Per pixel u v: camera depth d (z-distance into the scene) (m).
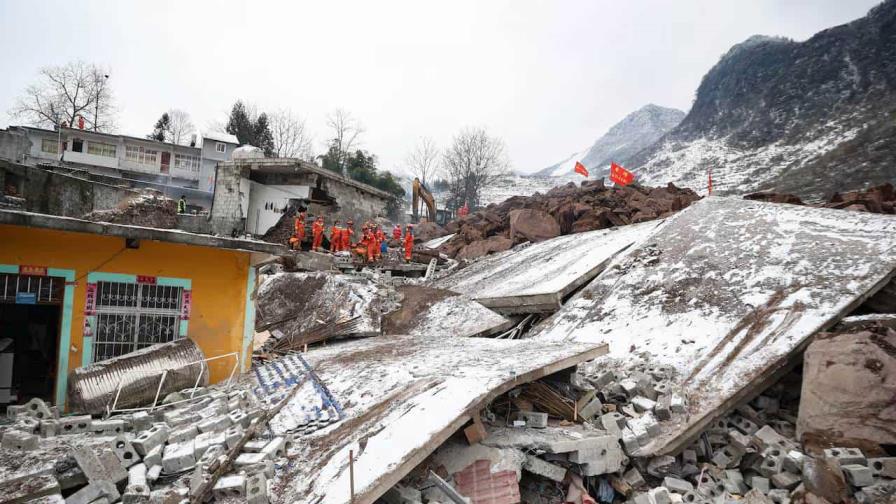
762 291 11.86
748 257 13.52
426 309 18.84
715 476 8.17
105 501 6.56
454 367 9.52
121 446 7.41
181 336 11.52
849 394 7.85
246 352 12.57
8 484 6.38
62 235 10.27
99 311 10.60
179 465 7.24
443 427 6.54
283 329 18.91
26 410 8.48
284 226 31.27
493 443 7.50
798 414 8.51
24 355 11.70
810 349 8.70
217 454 7.43
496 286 20.16
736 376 9.33
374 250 25.73
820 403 8.10
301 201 31.97
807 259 12.32
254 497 6.36
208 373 11.25
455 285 22.92
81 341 10.35
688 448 8.55
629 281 14.87
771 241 13.88
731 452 8.50
